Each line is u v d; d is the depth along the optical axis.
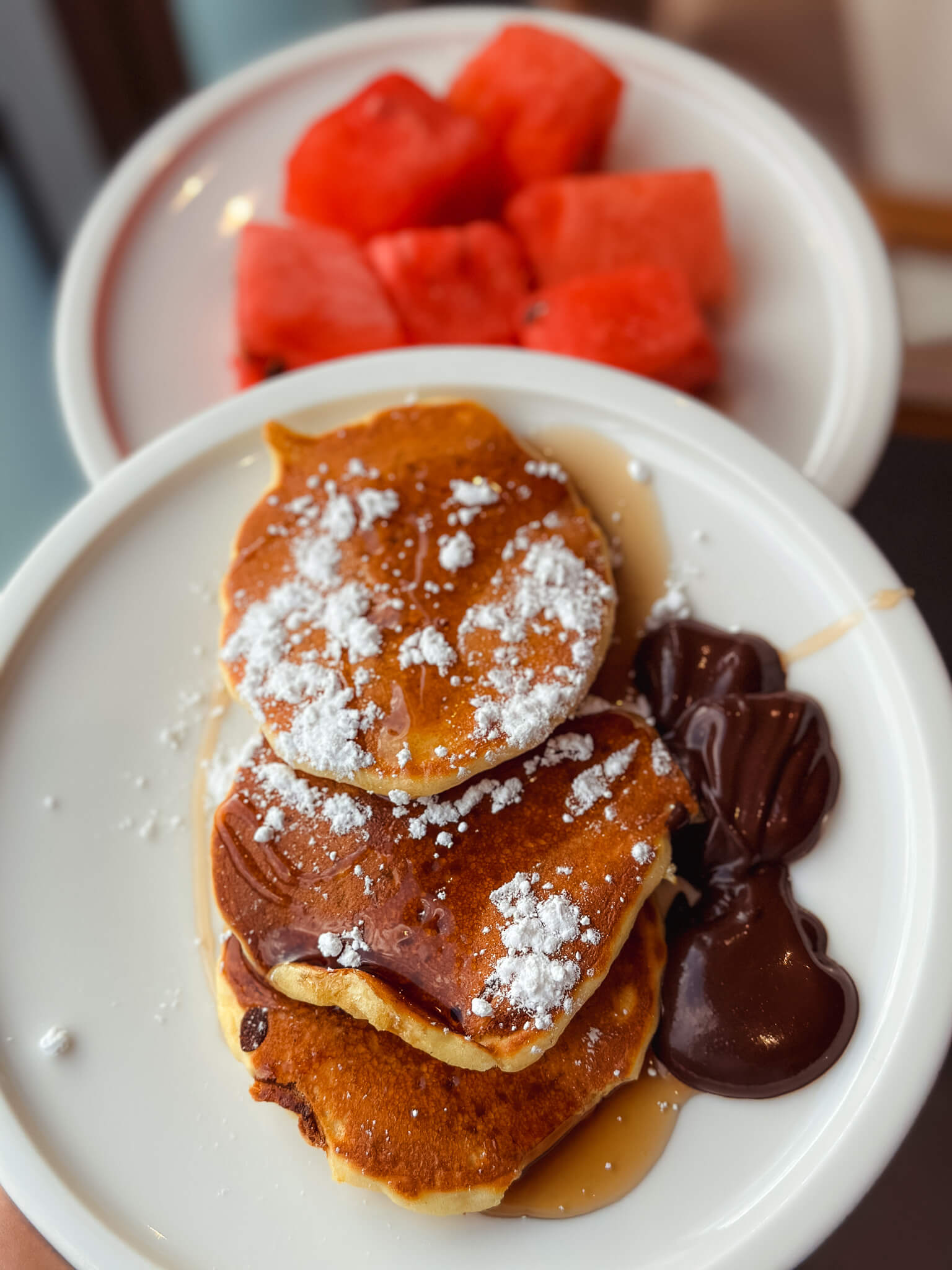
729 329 0.42
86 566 0.32
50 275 0.58
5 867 0.30
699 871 0.28
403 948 0.27
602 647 0.29
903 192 0.57
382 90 0.42
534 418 0.32
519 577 0.29
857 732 0.29
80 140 0.59
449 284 0.41
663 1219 0.26
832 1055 0.26
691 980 0.27
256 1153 0.27
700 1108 0.27
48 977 0.29
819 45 0.58
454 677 0.28
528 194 0.42
